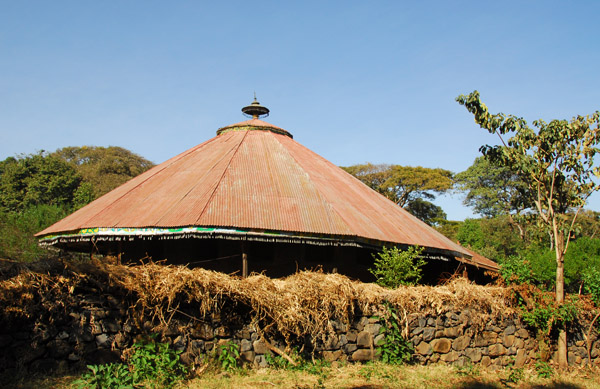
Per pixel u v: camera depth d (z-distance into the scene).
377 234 15.45
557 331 13.41
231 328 9.94
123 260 16.55
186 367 9.19
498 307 12.73
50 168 47.06
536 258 26.16
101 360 8.80
